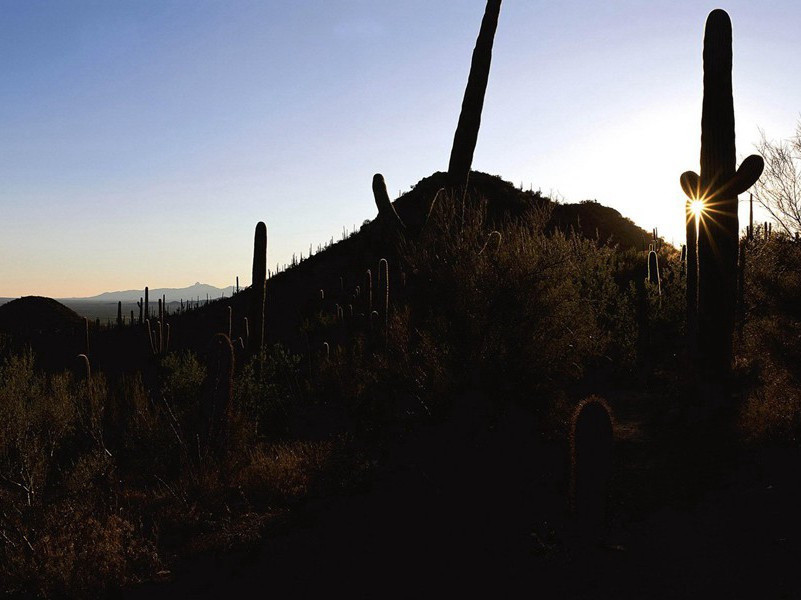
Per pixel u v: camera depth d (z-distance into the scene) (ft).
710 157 39.99
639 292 62.54
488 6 30.83
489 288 28.73
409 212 151.43
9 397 30.83
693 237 44.98
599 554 20.29
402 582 19.72
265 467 32.63
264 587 20.38
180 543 25.22
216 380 35.04
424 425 29.45
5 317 274.98
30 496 24.75
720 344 38.91
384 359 31.42
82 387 46.60
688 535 21.18
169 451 33.78
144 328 197.77
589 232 213.05
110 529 23.63
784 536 19.81
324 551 22.44
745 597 16.87
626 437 34.63
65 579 21.03
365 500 26.81
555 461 27.55
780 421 29.32
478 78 31.01
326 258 238.27
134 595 20.79
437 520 23.75
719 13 40.14
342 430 36.83
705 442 31.53
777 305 32.63
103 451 31.91
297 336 109.81
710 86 39.99
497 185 217.77
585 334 30.78
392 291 45.01
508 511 23.80
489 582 19.22
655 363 55.01
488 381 28.48
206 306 248.73
